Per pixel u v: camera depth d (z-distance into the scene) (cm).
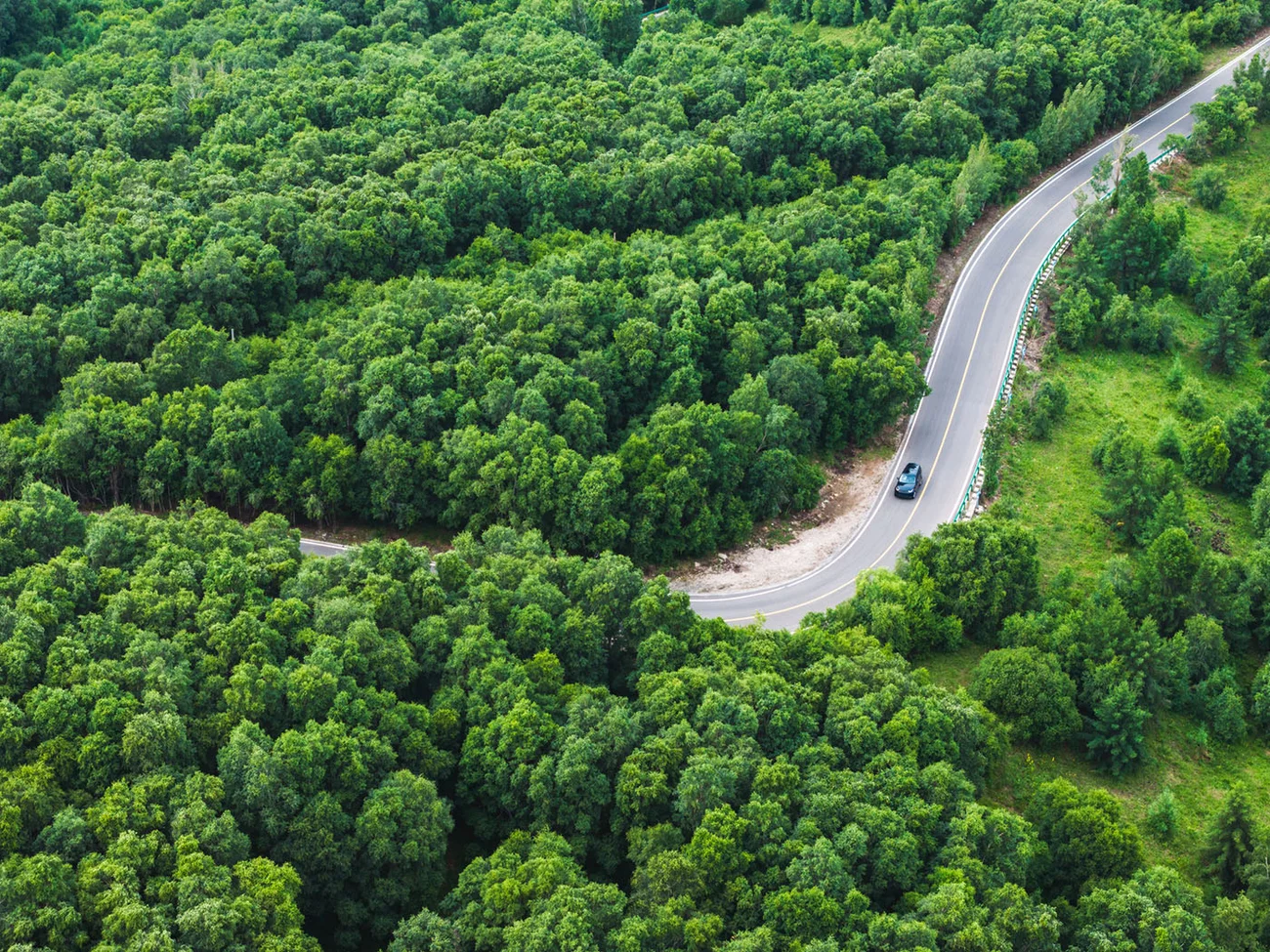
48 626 11919
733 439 16400
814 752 11838
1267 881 11700
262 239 18475
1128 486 16450
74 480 15362
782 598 15425
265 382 16075
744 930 10362
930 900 10525
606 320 17625
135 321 16825
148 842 10156
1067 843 11850
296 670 11638
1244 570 15588
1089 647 13988
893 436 18225
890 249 19812
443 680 12456
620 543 15488
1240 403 18475
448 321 16888
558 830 11512
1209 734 14162
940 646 14562
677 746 11594
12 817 10100
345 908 10869
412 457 15550
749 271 18938
